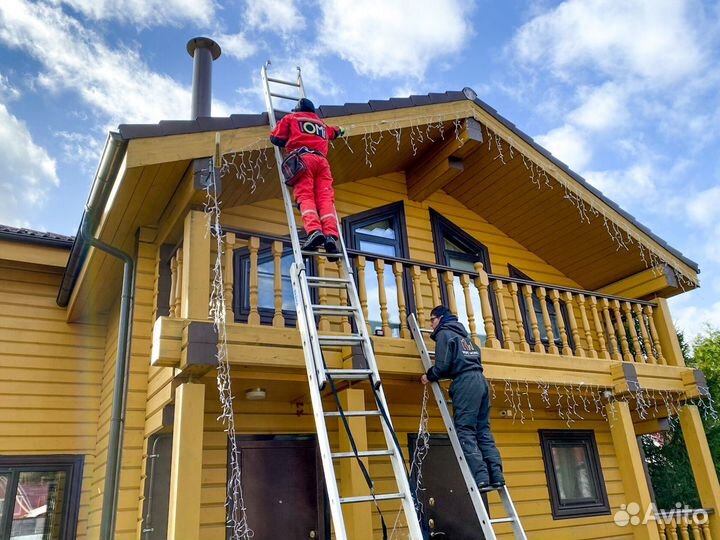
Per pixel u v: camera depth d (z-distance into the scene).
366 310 4.95
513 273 8.24
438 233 7.70
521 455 7.11
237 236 4.57
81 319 7.39
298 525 5.24
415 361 5.02
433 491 6.18
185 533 3.65
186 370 4.09
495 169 7.35
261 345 4.30
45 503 6.57
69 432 6.88
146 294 5.39
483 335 7.46
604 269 8.36
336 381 4.66
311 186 4.50
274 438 5.45
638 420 8.03
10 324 6.95
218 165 4.54
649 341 6.96
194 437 3.92
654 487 11.18
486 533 3.88
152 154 4.30
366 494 4.46
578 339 6.31
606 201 7.40
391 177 7.52
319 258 4.75
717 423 11.12
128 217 5.30
